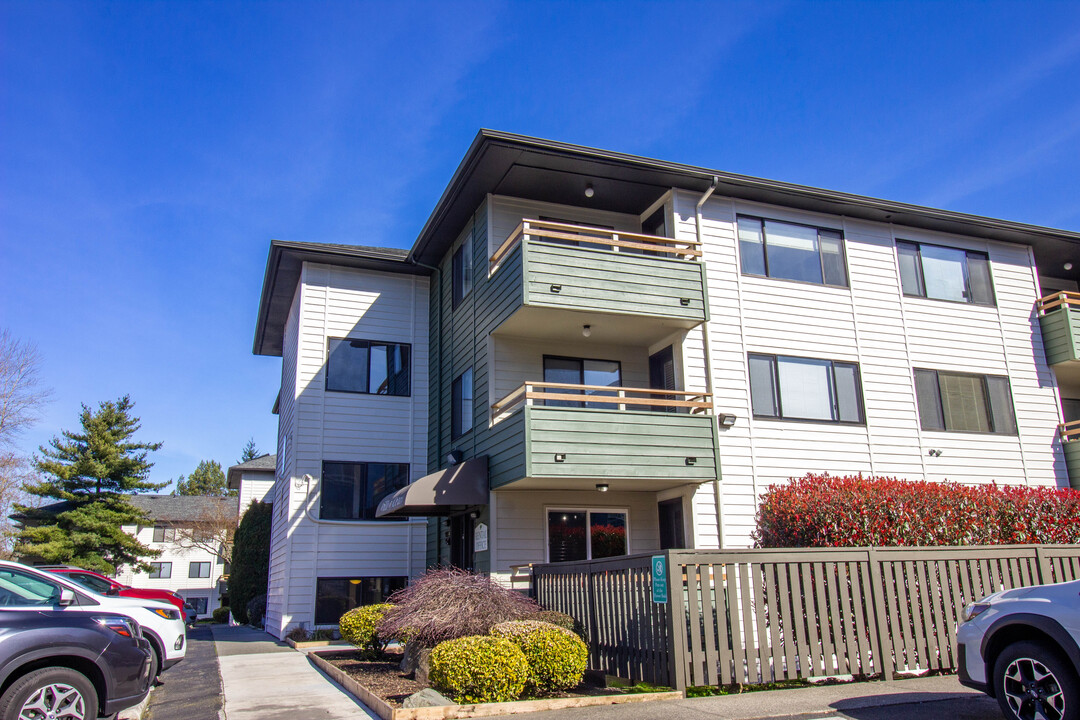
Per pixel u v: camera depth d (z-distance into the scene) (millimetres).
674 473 13797
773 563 8781
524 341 15938
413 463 19641
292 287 21016
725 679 8344
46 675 6535
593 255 14414
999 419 17500
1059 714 5762
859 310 16766
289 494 18438
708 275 15609
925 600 9250
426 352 20453
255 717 7887
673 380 15578
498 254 15445
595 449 13445
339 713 7941
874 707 7348
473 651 8047
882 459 16062
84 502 34531
